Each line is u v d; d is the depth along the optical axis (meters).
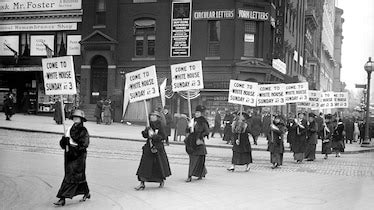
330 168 16.05
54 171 12.32
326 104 23.17
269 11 33.84
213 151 20.42
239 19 33.03
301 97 19.70
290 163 17.31
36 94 38.75
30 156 15.37
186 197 9.64
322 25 78.31
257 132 24.39
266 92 19.41
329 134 19.73
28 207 8.25
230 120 23.88
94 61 36.84
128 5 35.88
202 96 32.97
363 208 8.98
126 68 35.84
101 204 8.70
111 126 31.62
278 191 10.75
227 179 12.34
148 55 35.59
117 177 11.91
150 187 10.69
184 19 34.16
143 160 10.38
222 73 33.16
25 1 38.72
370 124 32.84
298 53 51.47
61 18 37.97
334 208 8.95
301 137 17.56
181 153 18.39
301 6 53.94
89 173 12.42
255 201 9.46
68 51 37.81
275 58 36.50
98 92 36.66
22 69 38.25
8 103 30.06
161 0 34.94
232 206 8.91
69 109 34.28
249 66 32.53
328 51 87.69
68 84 9.46
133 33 35.75
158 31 34.97
